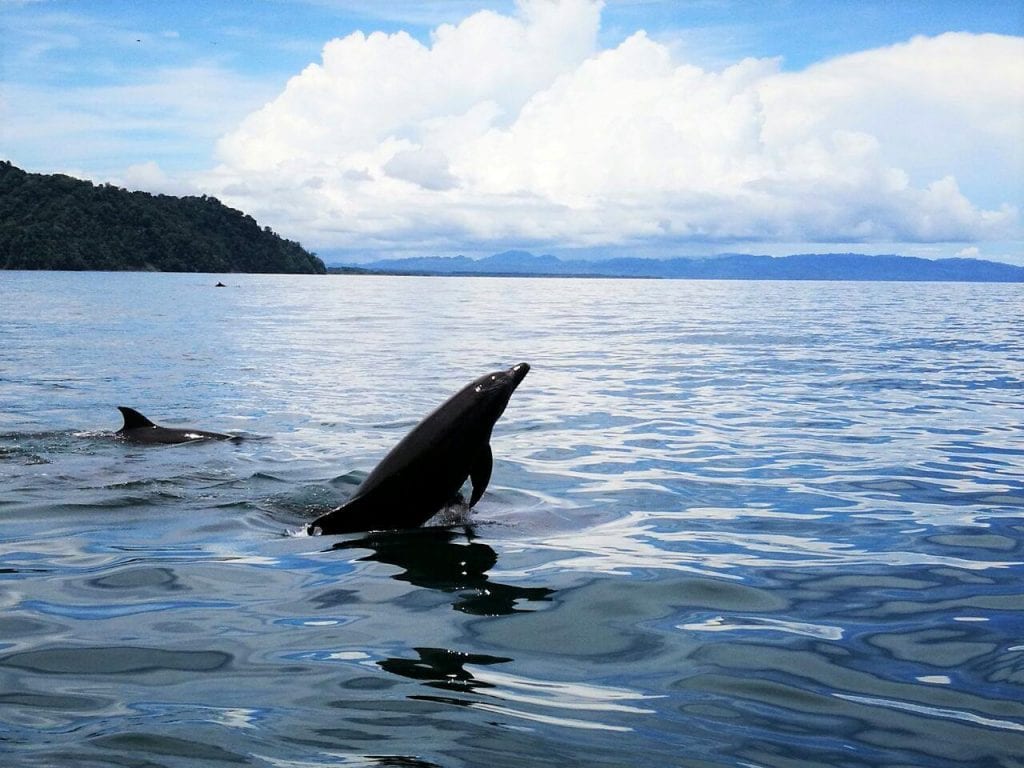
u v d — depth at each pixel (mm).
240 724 3924
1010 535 7207
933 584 5996
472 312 48406
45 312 42312
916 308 55594
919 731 3926
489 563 6449
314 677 4441
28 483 8969
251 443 11203
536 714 4051
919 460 10188
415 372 19266
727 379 18125
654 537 7152
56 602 5582
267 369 19766
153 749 3684
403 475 7605
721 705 4172
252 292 80625
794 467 9820
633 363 21297
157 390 16375
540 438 11609
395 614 5375
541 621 5281
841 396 15664
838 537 7152
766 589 5879
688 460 10219
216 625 5176
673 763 3619
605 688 4348
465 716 4023
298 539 7129
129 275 161625
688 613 5430
